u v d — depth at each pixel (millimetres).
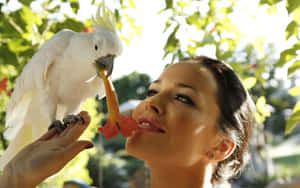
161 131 647
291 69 730
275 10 970
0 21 1021
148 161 661
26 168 574
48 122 858
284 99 5609
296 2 758
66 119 711
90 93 876
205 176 689
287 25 765
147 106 661
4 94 1513
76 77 820
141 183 2586
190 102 666
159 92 695
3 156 876
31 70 823
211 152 684
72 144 598
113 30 812
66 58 806
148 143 640
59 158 584
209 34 1172
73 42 805
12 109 860
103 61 780
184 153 651
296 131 6805
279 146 7031
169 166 658
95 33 798
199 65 714
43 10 1102
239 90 741
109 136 663
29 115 862
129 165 4668
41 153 586
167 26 1140
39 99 837
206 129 674
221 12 1192
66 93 831
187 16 1161
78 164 1537
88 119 661
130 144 649
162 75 715
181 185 667
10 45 1014
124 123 660
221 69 735
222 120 690
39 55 823
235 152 765
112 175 4418
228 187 812
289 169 4855
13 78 1271
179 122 647
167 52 1120
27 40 1034
